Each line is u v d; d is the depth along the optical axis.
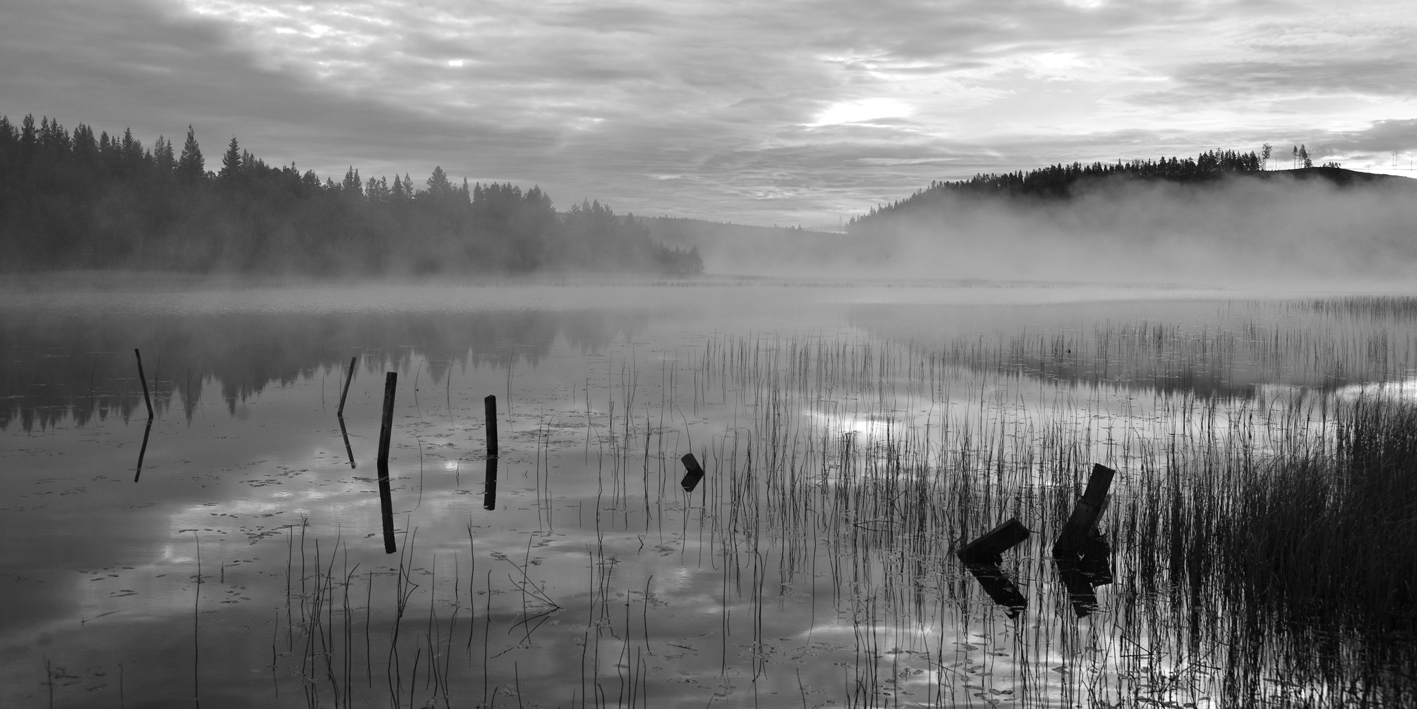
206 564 8.54
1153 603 7.64
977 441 13.83
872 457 12.95
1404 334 29.72
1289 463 9.33
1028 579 8.24
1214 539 8.12
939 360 24.14
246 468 12.52
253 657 6.55
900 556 8.84
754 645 6.74
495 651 6.63
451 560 8.65
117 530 9.60
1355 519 7.67
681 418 16.34
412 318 42.91
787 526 9.79
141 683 6.16
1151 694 5.98
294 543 9.21
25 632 7.00
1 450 13.62
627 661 6.46
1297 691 5.98
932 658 6.56
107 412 16.97
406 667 6.39
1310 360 23.64
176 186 106.75
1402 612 6.85
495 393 19.47
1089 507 8.79
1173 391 18.89
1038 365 23.05
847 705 5.84
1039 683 6.17
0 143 101.12
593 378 21.55
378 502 10.77
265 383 20.83
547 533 9.52
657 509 10.45
